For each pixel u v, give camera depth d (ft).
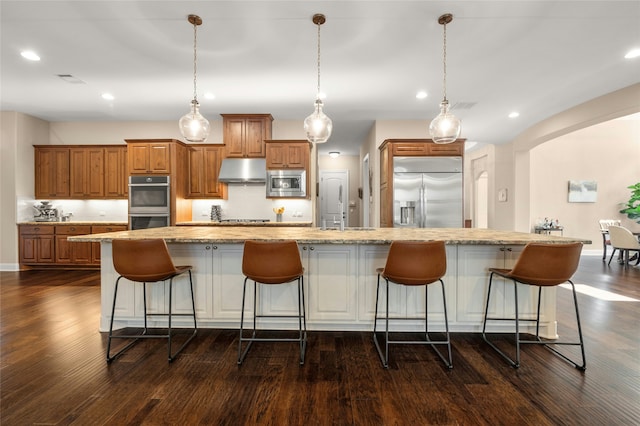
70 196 18.53
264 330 9.22
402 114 18.10
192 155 18.43
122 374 6.95
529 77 13.05
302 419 5.51
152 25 9.32
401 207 17.47
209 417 5.55
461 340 8.64
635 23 9.26
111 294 9.27
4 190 17.62
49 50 10.76
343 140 24.97
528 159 23.67
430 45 10.45
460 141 17.47
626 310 11.10
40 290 13.65
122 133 19.40
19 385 6.49
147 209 17.25
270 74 12.66
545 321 8.80
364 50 10.77
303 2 8.30
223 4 8.36
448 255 8.86
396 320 8.94
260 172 17.72
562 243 7.54
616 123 25.96
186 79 13.15
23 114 17.92
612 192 26.03
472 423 5.41
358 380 6.72
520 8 8.59
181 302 9.20
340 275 8.93
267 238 8.29
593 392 6.30
